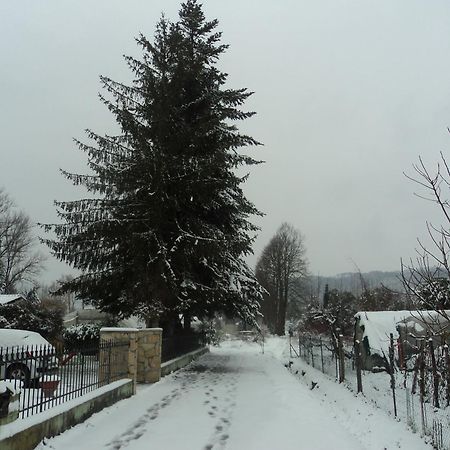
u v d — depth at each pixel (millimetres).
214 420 9766
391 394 12820
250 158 21484
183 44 20531
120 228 18328
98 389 10750
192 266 20484
